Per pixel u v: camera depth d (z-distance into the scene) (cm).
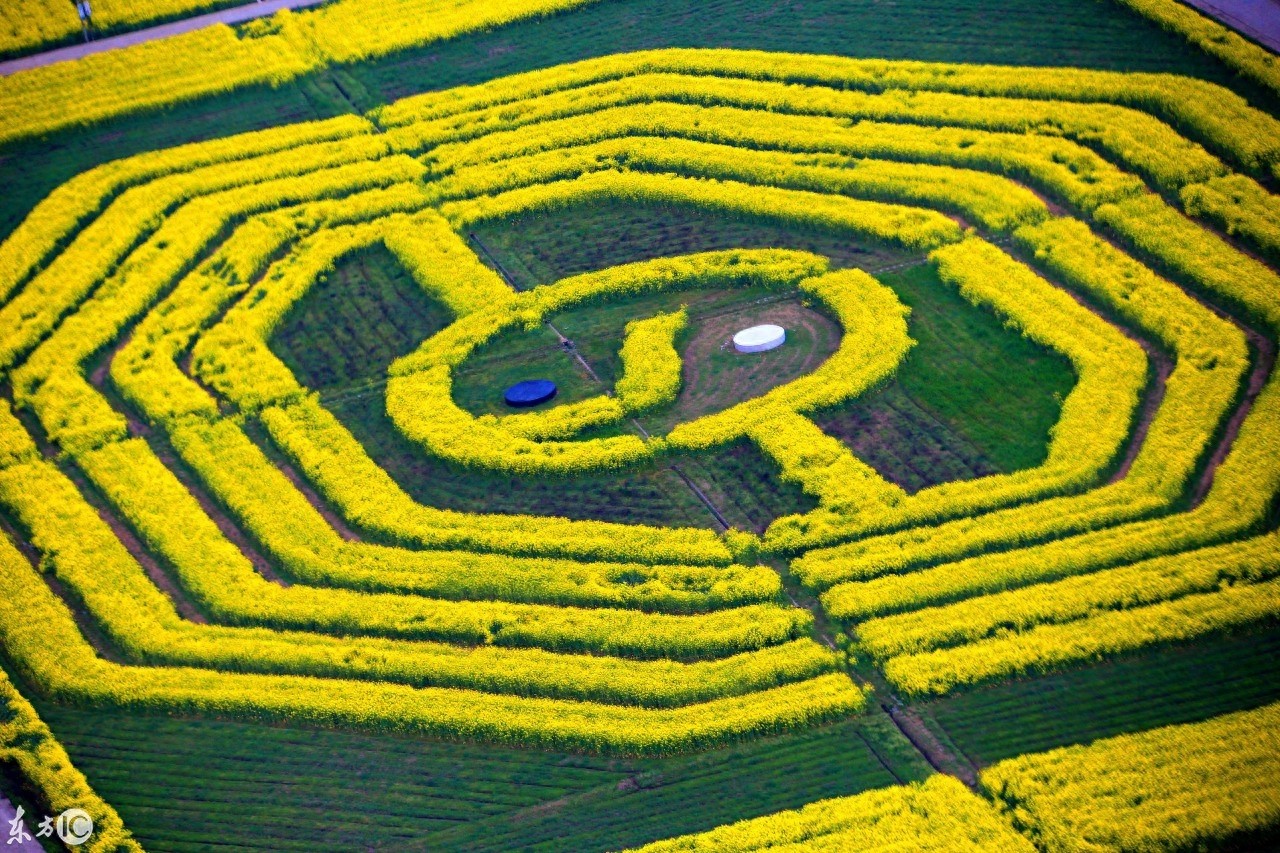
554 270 7894
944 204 7956
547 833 5325
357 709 5747
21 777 5678
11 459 6981
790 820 5178
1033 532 6097
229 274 7944
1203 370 6788
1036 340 7081
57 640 6125
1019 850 4981
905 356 7100
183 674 5959
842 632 5869
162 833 5466
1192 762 5172
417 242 8025
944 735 5466
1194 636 5638
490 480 6750
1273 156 7894
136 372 7406
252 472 6794
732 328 7419
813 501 6462
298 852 5366
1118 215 7669
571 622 5997
